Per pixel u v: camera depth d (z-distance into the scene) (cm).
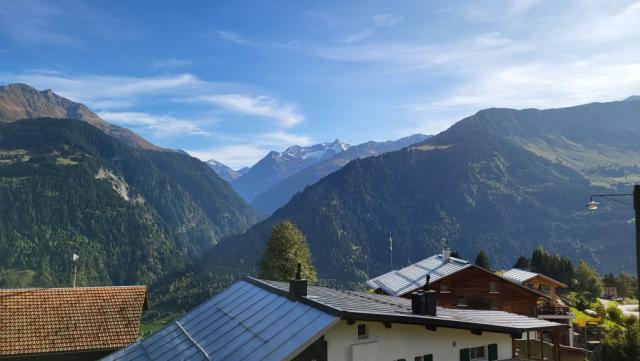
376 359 1955
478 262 9694
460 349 2228
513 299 4856
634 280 12019
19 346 3033
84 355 3162
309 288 2572
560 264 10056
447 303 4800
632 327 4700
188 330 2405
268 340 1844
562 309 5084
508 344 2408
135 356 2344
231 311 2406
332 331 1869
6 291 3509
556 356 2695
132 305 3594
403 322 1894
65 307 3462
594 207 2062
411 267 5706
